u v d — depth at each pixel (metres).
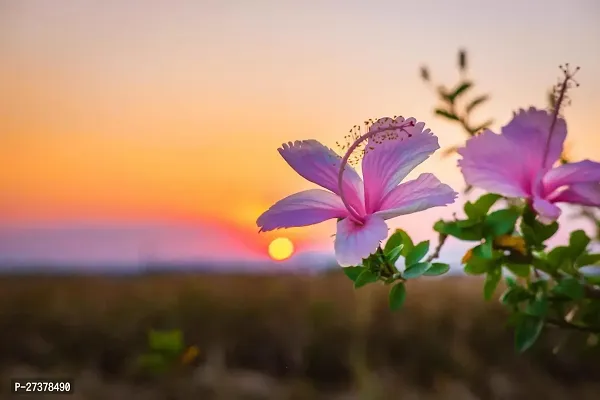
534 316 0.32
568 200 0.30
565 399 0.68
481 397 0.70
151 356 0.52
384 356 0.77
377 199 0.29
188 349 0.54
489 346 0.77
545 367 0.73
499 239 0.31
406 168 0.29
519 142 0.30
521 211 0.30
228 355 0.77
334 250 0.28
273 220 0.29
